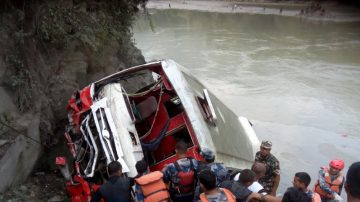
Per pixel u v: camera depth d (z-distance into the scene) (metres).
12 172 6.14
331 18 44.94
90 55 10.08
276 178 6.29
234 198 4.01
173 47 27.36
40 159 7.38
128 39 12.90
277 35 33.00
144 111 6.91
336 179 6.36
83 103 6.62
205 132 5.58
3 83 6.63
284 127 12.34
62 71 9.05
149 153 6.43
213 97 7.78
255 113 13.55
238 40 30.33
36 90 7.50
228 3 63.84
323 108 14.33
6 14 7.14
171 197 4.76
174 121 6.59
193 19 46.28
